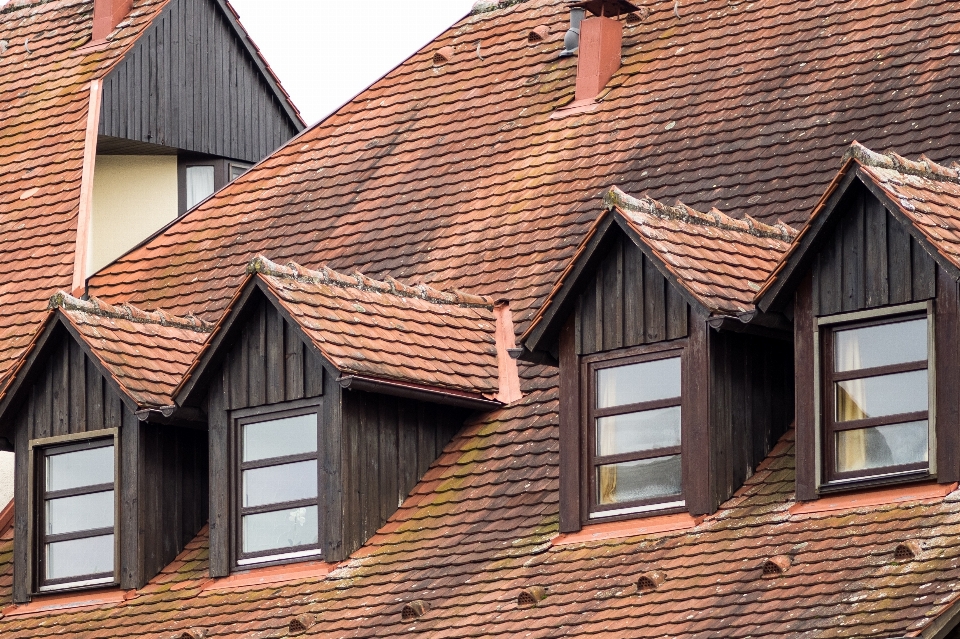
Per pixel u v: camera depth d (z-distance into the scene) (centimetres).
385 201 5766
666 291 4397
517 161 5634
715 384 4319
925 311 4028
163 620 4872
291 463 4856
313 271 4947
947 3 5241
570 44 5909
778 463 4341
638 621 4009
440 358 4928
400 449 4856
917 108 4950
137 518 5084
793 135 5109
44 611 5159
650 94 5566
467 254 5419
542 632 4128
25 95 6756
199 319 5431
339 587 4653
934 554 3769
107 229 6656
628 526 4366
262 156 7131
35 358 5225
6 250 6259
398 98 6138
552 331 4553
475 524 4631
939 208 4122
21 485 5272
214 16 6994
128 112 6669
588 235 4475
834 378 4150
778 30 5512
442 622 4344
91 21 6912
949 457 3950
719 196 5066
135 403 5044
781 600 3853
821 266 4178
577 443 4481
